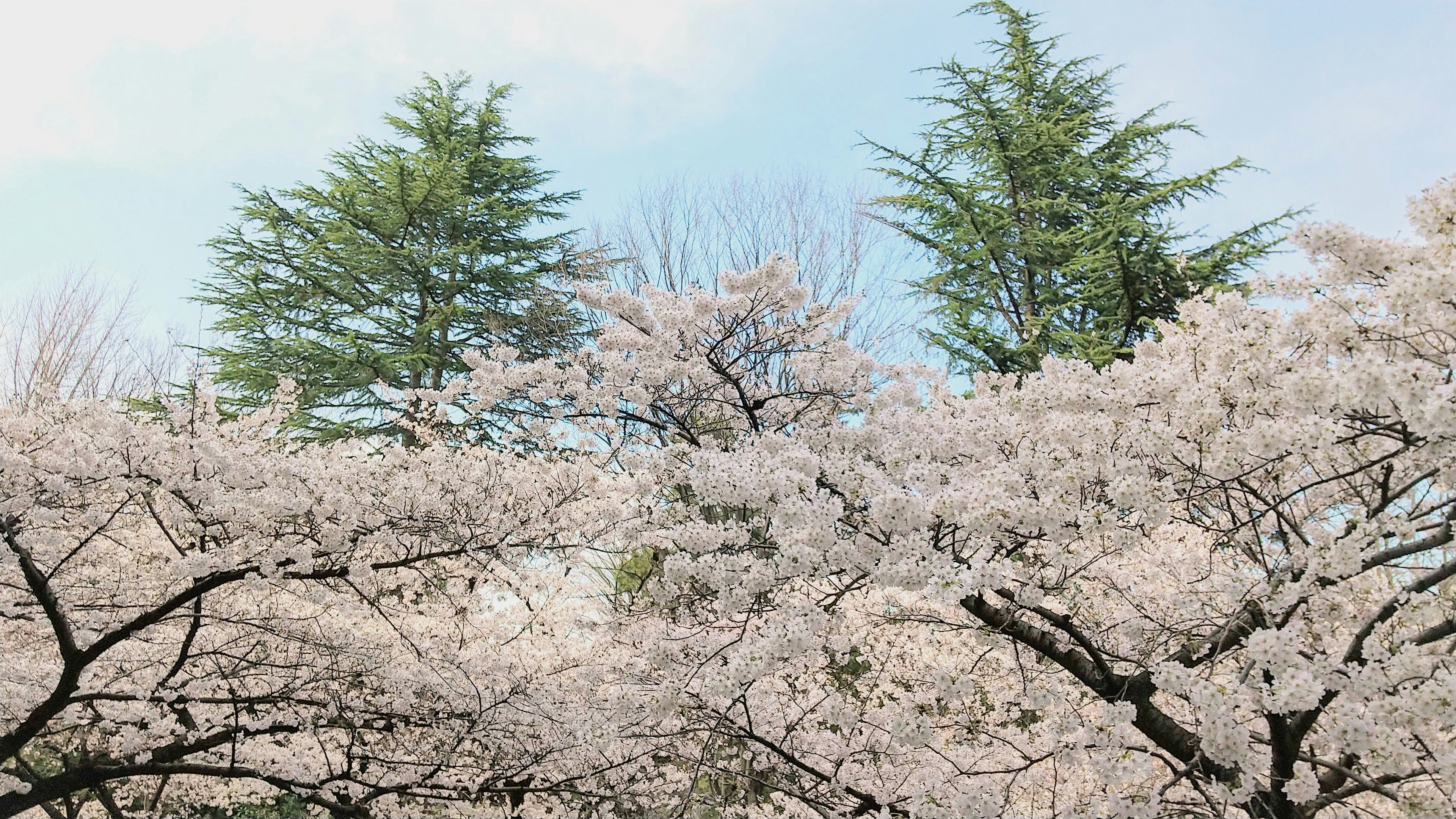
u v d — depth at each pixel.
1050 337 11.58
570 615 7.59
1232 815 3.53
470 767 7.15
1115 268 11.36
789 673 5.55
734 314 4.95
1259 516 3.43
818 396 5.25
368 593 6.23
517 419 6.80
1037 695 3.74
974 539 3.66
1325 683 3.04
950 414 5.19
